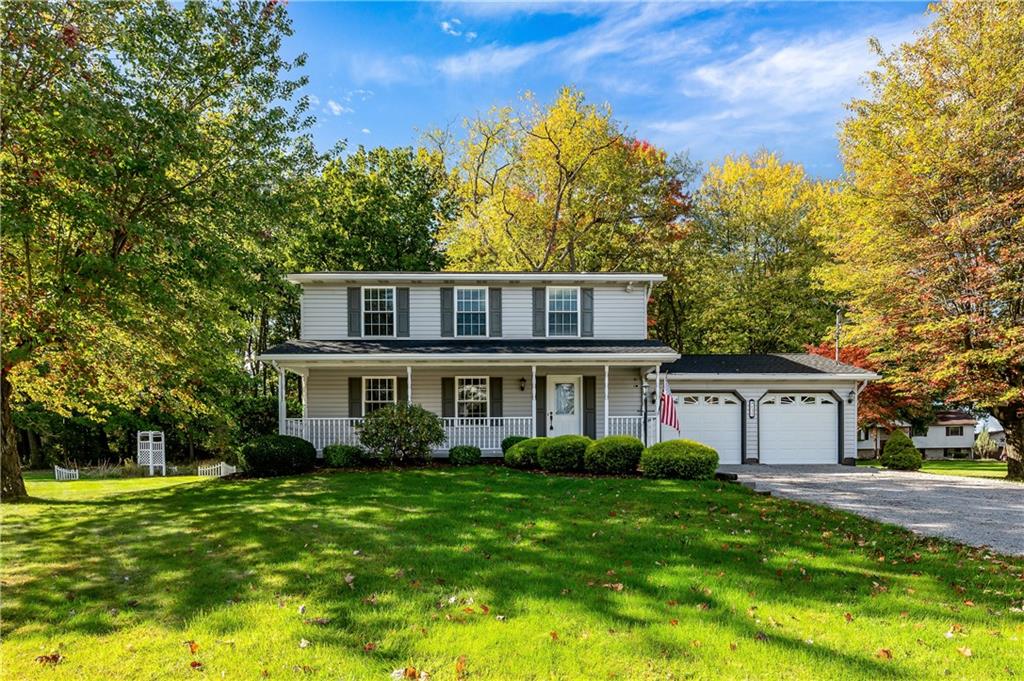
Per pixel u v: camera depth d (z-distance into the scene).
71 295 8.94
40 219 8.37
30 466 25.03
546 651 4.24
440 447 15.17
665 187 27.48
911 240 15.74
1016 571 6.18
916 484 12.76
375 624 4.70
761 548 6.92
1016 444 15.12
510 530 7.63
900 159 16.03
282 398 14.47
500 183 27.38
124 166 8.54
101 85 8.98
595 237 26.58
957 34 15.48
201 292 11.30
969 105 14.74
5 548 6.93
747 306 27.72
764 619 4.82
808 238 27.56
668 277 27.47
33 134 8.16
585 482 11.09
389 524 7.89
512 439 14.58
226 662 4.10
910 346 16.34
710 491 10.27
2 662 4.11
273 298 13.77
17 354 9.33
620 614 4.90
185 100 10.84
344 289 16.34
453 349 15.31
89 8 8.60
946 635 4.52
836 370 17.09
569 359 14.87
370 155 25.77
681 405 16.83
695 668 4.01
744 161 29.17
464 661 4.09
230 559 6.41
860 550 6.90
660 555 6.61
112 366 11.50
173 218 10.35
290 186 11.80
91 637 4.50
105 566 6.22
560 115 25.69
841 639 4.45
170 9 10.26
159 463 21.36
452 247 26.88
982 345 15.28
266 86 11.20
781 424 16.84
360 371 16.38
